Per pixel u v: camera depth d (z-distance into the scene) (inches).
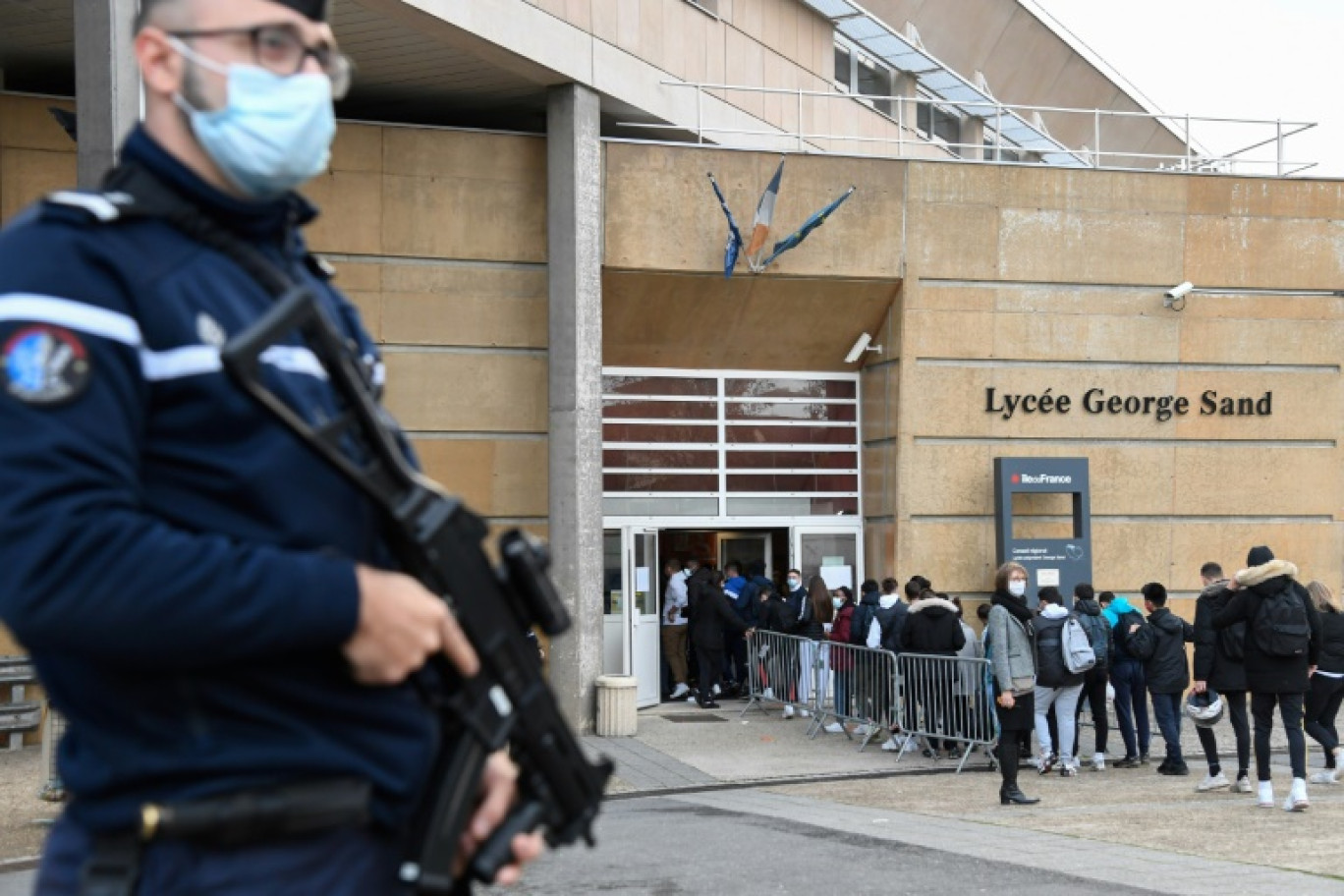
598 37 751.1
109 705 63.6
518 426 768.3
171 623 59.2
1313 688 570.9
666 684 884.0
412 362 754.8
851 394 886.4
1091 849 392.5
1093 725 703.1
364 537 69.1
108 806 63.8
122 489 61.4
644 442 850.1
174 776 63.4
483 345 763.4
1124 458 865.5
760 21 884.6
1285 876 342.3
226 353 61.7
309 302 65.2
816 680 719.7
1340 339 888.9
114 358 62.3
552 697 76.3
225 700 63.9
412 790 69.1
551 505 741.9
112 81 549.0
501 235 764.6
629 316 814.5
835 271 823.7
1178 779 595.2
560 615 75.1
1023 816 472.4
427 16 644.7
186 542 60.5
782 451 875.4
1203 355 874.1
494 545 74.2
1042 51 1163.9
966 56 1102.4
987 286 847.7
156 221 67.3
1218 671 541.6
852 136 974.4
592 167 753.0
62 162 678.5
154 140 69.4
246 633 60.4
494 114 815.1
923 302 839.1
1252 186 878.4
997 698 513.3
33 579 58.0
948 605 652.7
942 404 844.6
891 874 349.4
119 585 58.4
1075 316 858.8
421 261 756.0
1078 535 846.5
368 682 65.8
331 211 740.7
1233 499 877.8
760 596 852.0
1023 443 854.5
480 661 71.3
